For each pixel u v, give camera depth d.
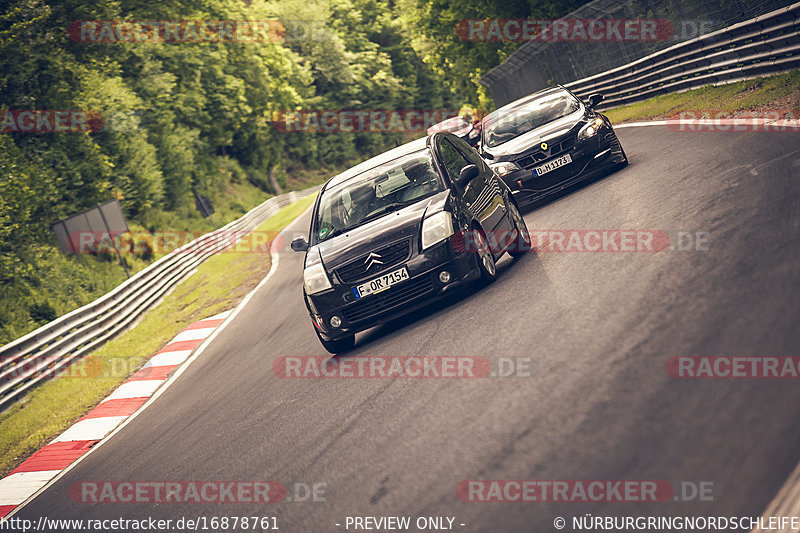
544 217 37.56
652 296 19.86
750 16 62.34
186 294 77.19
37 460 33.91
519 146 40.94
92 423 37.44
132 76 157.00
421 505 14.18
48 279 89.44
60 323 53.97
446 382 20.08
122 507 21.69
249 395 28.92
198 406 31.31
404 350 24.95
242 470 20.75
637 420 13.92
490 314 24.52
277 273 69.62
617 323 19.00
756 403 12.95
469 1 158.88
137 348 54.16
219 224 161.12
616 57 93.81
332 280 27.44
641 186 35.22
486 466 14.62
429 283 26.88
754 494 10.92
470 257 27.27
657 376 15.24
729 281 18.66
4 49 110.81
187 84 181.88
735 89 56.16
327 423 21.36
